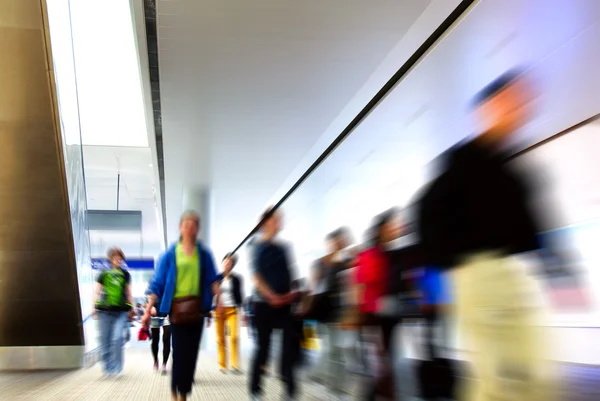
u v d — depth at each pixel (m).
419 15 7.05
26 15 5.95
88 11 12.55
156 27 7.49
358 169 13.31
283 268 4.91
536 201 2.27
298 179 16.12
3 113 6.77
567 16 6.16
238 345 8.93
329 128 11.64
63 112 7.34
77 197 8.95
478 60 7.48
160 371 8.98
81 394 5.88
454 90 8.45
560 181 8.69
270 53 8.20
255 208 22.41
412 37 7.43
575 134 8.45
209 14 7.07
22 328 9.54
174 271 4.56
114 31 13.77
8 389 6.38
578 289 2.57
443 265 2.25
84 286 9.75
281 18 7.16
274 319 4.88
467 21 6.53
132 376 8.09
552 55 6.80
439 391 4.23
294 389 4.91
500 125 2.30
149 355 14.66
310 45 7.93
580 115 7.96
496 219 2.15
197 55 8.29
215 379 7.59
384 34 7.56
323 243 18.52
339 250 6.19
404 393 4.67
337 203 16.53
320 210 17.86
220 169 15.80
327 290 6.12
